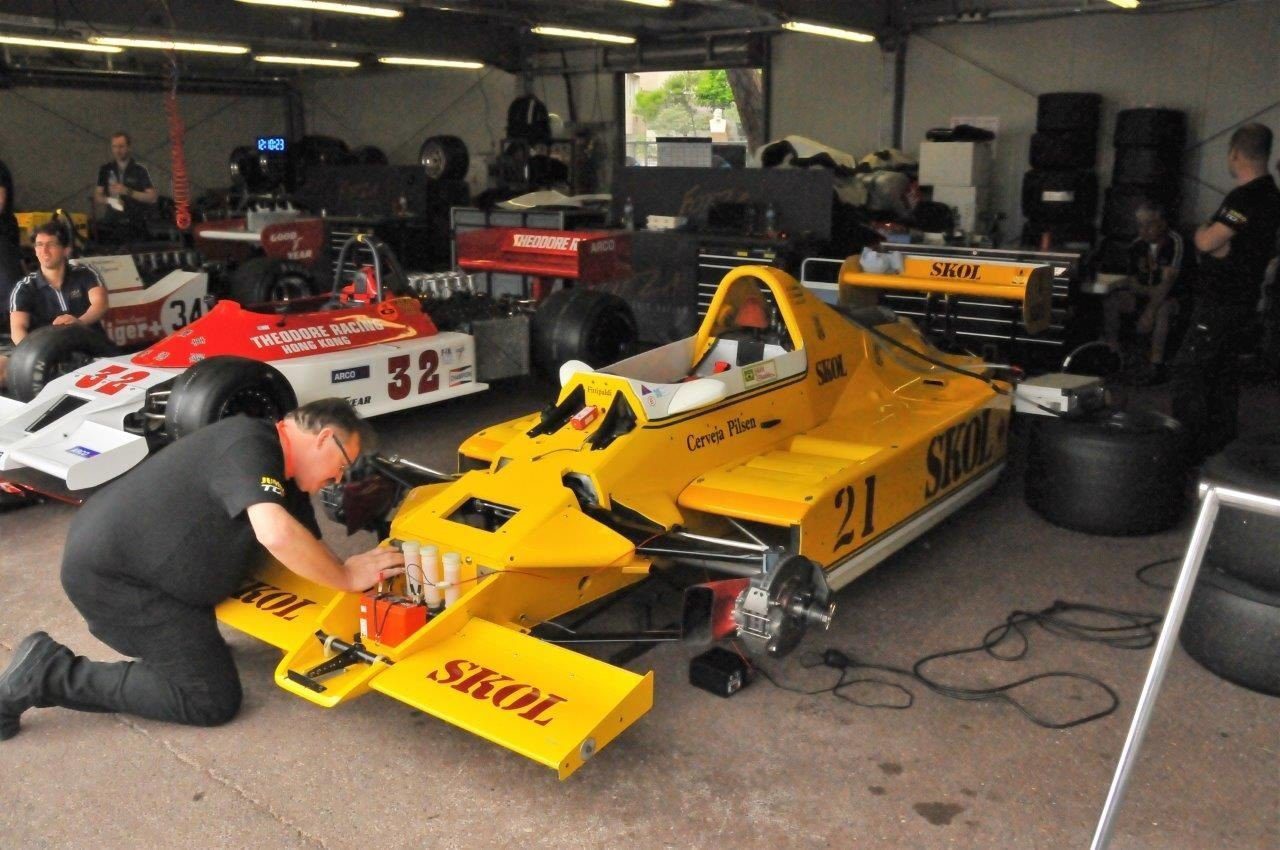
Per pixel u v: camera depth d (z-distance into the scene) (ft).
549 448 11.30
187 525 9.12
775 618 9.34
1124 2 27.99
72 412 14.84
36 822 8.59
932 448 13.55
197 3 32.65
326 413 9.34
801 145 31.30
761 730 9.87
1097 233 30.94
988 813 8.60
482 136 46.73
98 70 44.83
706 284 26.89
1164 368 24.89
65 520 15.51
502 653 9.00
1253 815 8.55
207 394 14.47
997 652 11.34
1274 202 15.29
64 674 9.63
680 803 8.78
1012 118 32.45
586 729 7.93
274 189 40.52
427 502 10.87
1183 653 11.34
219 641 9.80
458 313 20.66
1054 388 15.52
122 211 32.81
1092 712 10.11
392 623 9.13
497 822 8.55
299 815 8.65
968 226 30.91
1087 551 14.19
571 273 23.54
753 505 10.87
